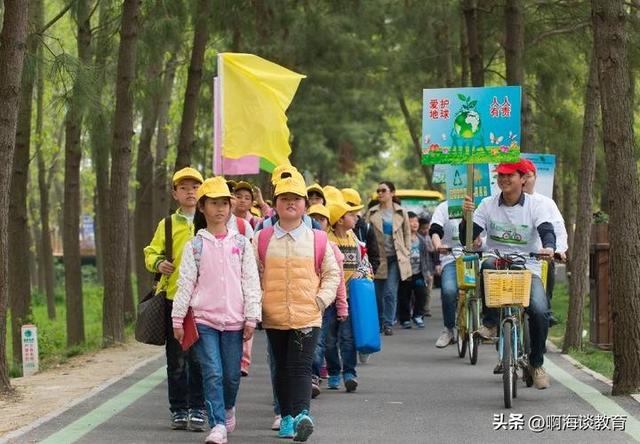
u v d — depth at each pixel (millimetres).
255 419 22500
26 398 25703
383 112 96375
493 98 29047
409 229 41750
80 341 47938
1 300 25828
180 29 41781
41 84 54844
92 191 98250
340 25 58750
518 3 45406
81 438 20156
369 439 20109
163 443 19719
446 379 28656
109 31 43125
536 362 24828
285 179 20016
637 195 23859
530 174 26953
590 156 34438
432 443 19719
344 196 30375
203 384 19656
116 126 38406
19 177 41781
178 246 20984
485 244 27406
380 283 41062
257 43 53375
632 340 24078
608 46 23938
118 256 38719
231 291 19500
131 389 26531
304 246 20000
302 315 19828
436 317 51719
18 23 25328
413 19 58531
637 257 23938
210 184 19562
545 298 24312
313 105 71125
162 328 21016
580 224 34438
